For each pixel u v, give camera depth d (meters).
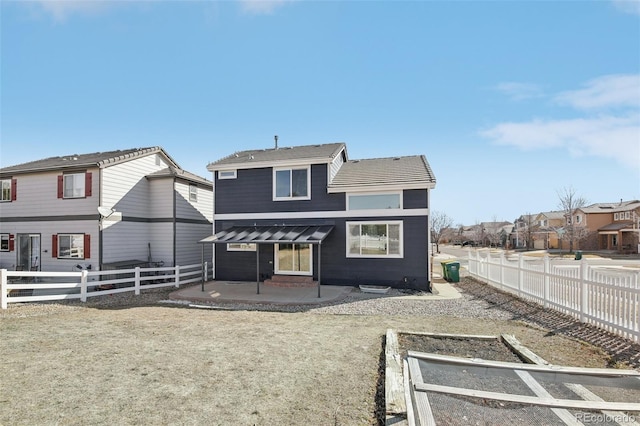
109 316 9.73
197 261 20.91
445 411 3.89
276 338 7.33
